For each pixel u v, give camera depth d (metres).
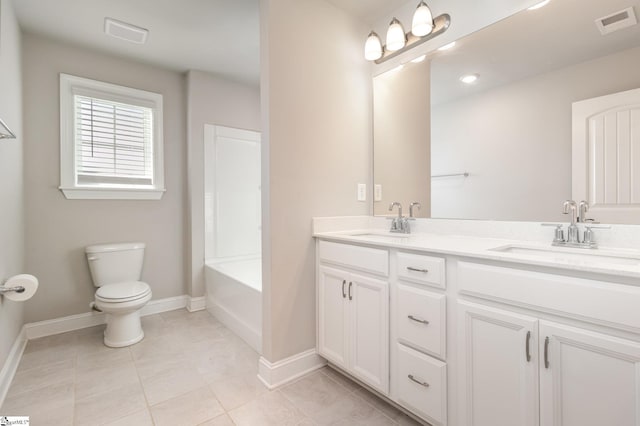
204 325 2.58
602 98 1.28
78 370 1.86
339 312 1.73
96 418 1.44
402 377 1.40
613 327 0.86
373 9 2.03
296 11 1.79
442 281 1.25
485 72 1.63
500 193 1.59
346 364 1.68
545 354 0.98
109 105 2.60
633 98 1.21
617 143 1.25
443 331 1.24
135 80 2.71
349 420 1.43
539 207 1.46
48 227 2.34
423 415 1.32
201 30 2.22
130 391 1.65
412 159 1.97
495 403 1.10
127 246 2.51
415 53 1.92
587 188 1.32
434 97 1.85
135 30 2.21
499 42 1.57
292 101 1.78
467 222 1.72
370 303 1.55
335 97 1.99
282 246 1.75
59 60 2.37
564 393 0.95
